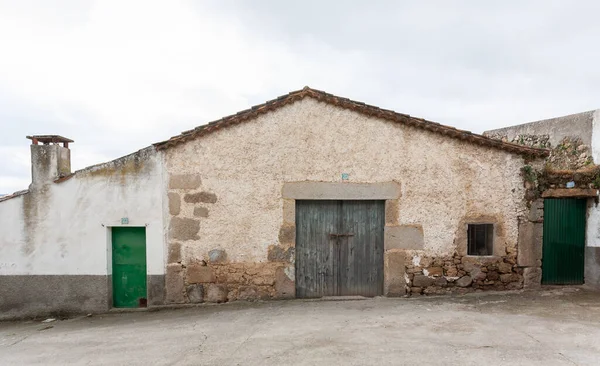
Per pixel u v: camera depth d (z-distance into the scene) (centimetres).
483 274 684
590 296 654
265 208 668
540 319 526
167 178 659
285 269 670
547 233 735
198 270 660
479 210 685
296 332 491
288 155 670
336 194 673
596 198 711
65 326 593
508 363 378
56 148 654
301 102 670
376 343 441
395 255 677
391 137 677
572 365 372
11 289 650
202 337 489
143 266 676
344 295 691
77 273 655
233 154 664
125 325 577
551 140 877
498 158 685
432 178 680
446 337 457
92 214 656
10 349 484
